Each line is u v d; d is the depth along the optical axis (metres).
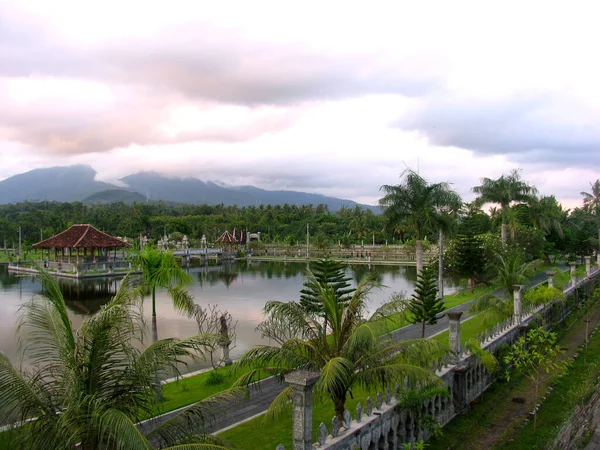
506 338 21.47
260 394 17.19
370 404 11.81
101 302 42.75
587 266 40.91
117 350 9.45
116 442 7.94
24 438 8.23
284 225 132.75
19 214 123.81
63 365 9.31
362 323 14.00
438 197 38.91
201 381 19.08
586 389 16.05
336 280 29.08
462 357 17.00
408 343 13.63
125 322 9.39
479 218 75.56
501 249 46.22
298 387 9.36
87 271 61.81
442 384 12.90
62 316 9.52
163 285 25.23
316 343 14.05
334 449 10.16
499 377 19.86
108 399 9.03
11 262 73.62
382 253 92.00
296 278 64.12
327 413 15.97
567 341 27.02
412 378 12.51
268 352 13.09
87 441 8.41
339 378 11.68
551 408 17.11
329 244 100.62
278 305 14.27
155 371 9.41
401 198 39.16
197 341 9.94
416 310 25.27
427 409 14.15
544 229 66.31
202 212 166.75
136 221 117.94
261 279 62.97
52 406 8.70
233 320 34.25
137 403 9.28
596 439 14.38
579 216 82.50
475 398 17.78
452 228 40.19
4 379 8.10
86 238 66.44
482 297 25.50
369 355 13.34
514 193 53.50
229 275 68.25
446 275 48.81
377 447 11.79
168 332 29.80
